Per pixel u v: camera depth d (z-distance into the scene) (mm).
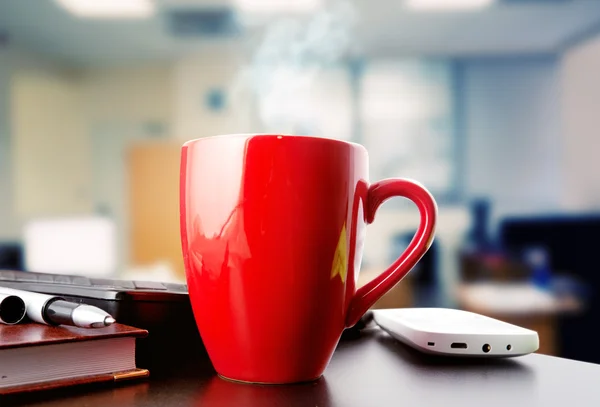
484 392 309
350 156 315
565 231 2809
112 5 4059
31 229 2775
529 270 2572
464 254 2951
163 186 4000
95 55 5250
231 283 302
